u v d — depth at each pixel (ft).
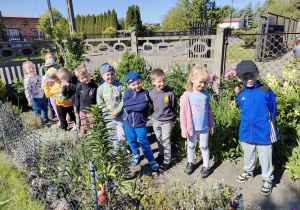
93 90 12.03
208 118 9.45
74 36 23.89
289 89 12.08
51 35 24.21
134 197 7.95
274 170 9.66
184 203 7.27
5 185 9.27
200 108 8.91
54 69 14.11
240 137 8.76
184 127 9.16
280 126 10.27
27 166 10.11
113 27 123.13
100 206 7.38
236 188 8.82
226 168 10.13
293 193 8.34
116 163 9.45
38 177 9.37
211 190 7.88
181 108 9.04
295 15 81.15
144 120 9.91
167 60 21.72
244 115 8.41
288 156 9.60
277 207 7.79
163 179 9.62
